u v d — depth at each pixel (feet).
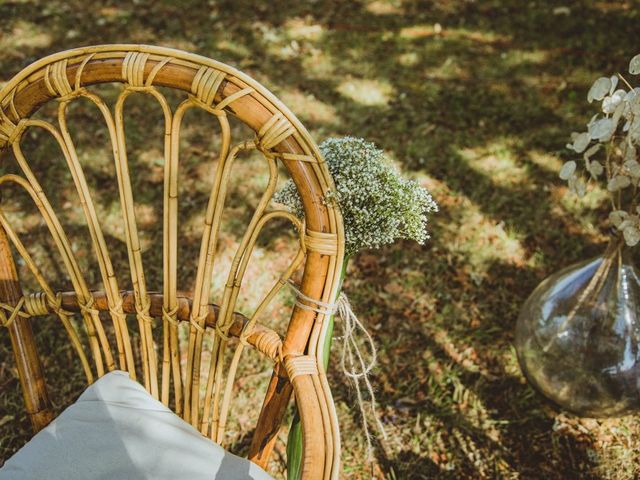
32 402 3.90
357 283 7.98
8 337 7.24
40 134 10.43
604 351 5.48
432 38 13.58
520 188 9.41
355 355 7.11
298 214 3.36
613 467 5.99
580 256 8.31
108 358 3.92
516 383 6.79
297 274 8.08
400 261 8.27
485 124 10.78
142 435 3.47
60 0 14.85
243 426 6.32
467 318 7.54
